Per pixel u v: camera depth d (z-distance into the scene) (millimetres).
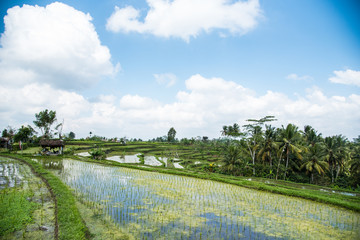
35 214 10344
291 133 33156
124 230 9266
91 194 14320
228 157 34844
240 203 14047
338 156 39719
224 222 10742
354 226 11094
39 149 49281
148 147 84750
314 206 14516
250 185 19531
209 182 20953
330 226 10914
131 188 16438
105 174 22219
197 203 13492
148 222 10203
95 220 10172
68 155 38625
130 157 54938
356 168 35344
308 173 36688
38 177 18359
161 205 12703
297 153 32594
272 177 34062
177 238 8820
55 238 8211
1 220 9227
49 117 48062
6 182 16344
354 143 49562
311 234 9859
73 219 9516
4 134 56031
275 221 11234
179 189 16984
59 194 12906
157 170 25984
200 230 9688
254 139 37750
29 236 8312
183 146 88500
